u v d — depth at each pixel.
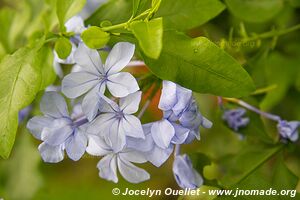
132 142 0.26
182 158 0.29
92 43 0.27
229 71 0.26
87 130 0.26
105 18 0.30
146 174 0.28
